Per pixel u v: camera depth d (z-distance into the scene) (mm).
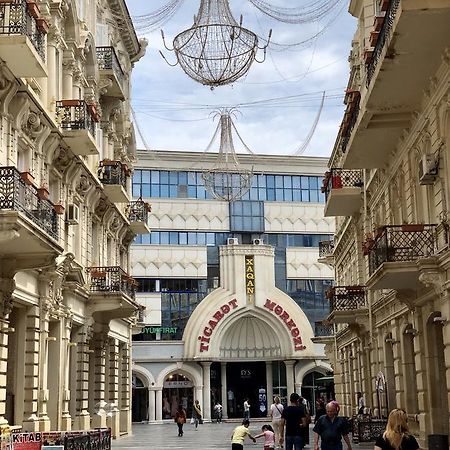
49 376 23469
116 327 33781
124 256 35969
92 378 29344
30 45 16859
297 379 54844
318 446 11758
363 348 32062
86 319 27031
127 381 36562
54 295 22828
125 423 35750
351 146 21625
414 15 14078
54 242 17859
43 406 21422
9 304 18484
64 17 24125
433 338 19984
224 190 42781
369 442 23328
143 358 53500
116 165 29453
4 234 15297
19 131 19531
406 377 23031
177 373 54375
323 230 59906
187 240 57219
